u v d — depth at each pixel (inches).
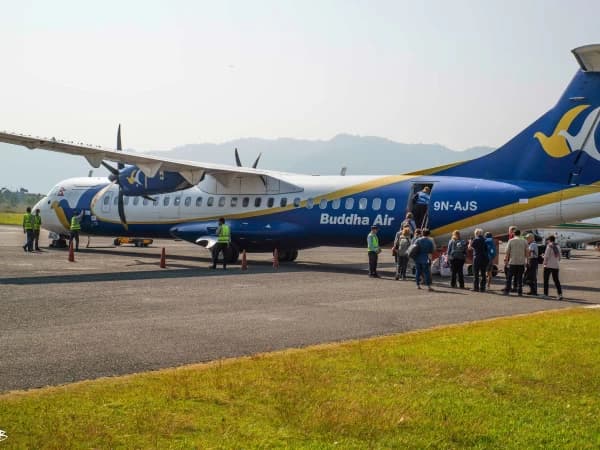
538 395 305.9
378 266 1074.1
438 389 311.1
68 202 1242.0
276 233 1008.9
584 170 797.2
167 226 1124.5
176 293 644.1
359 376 330.0
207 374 327.3
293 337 436.8
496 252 932.0
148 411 268.1
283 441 242.7
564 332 459.5
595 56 745.0
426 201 984.9
